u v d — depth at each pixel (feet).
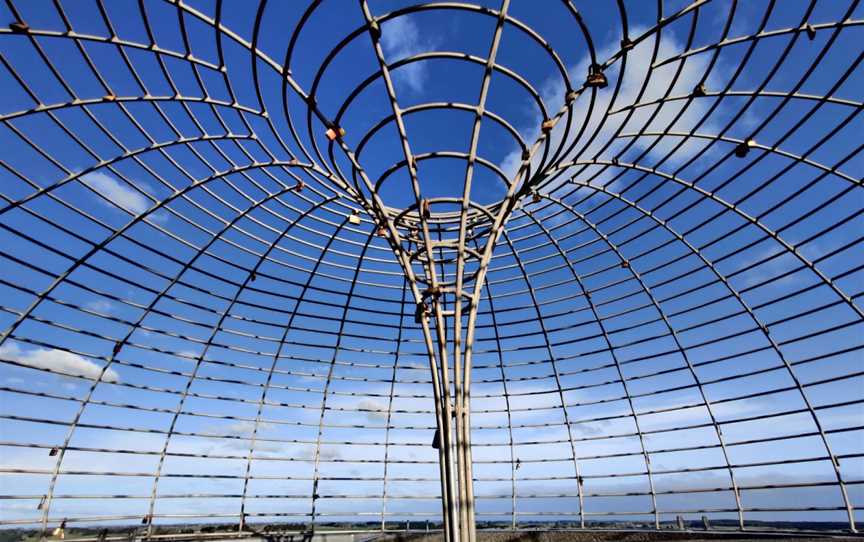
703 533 71.97
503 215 47.21
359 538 87.56
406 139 43.09
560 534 83.61
